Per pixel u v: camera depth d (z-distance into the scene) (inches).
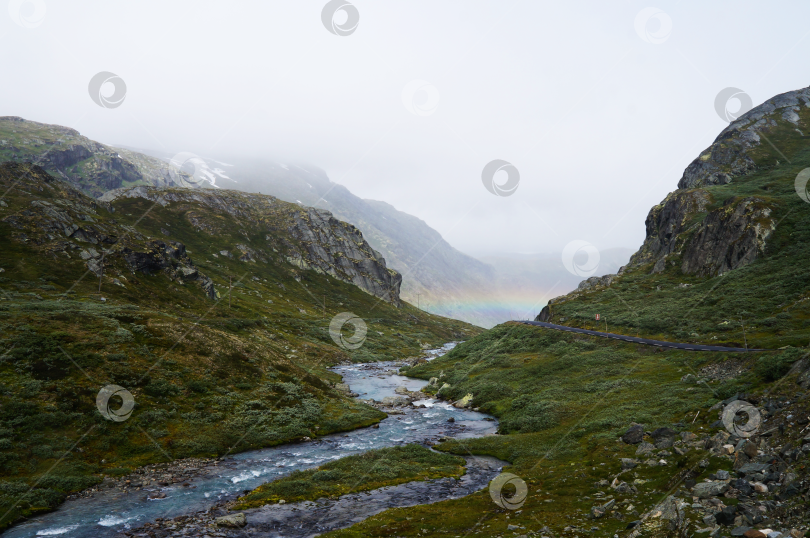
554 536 944.9
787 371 1464.1
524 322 4805.6
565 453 1610.5
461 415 2603.3
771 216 4018.2
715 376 1973.4
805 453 888.9
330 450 1914.4
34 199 4539.9
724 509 802.2
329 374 3882.9
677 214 5634.8
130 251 4534.9
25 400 1676.9
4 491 1275.8
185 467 1628.9
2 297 2763.3
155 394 2038.6
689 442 1286.9
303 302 7701.8
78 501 1317.7
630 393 2122.3
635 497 1080.8
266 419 2151.8
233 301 5615.2
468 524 1109.1
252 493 1406.3
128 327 2497.5
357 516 1242.6
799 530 677.3
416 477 1558.8
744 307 2999.5
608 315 4030.5
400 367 4682.6
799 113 7022.6
